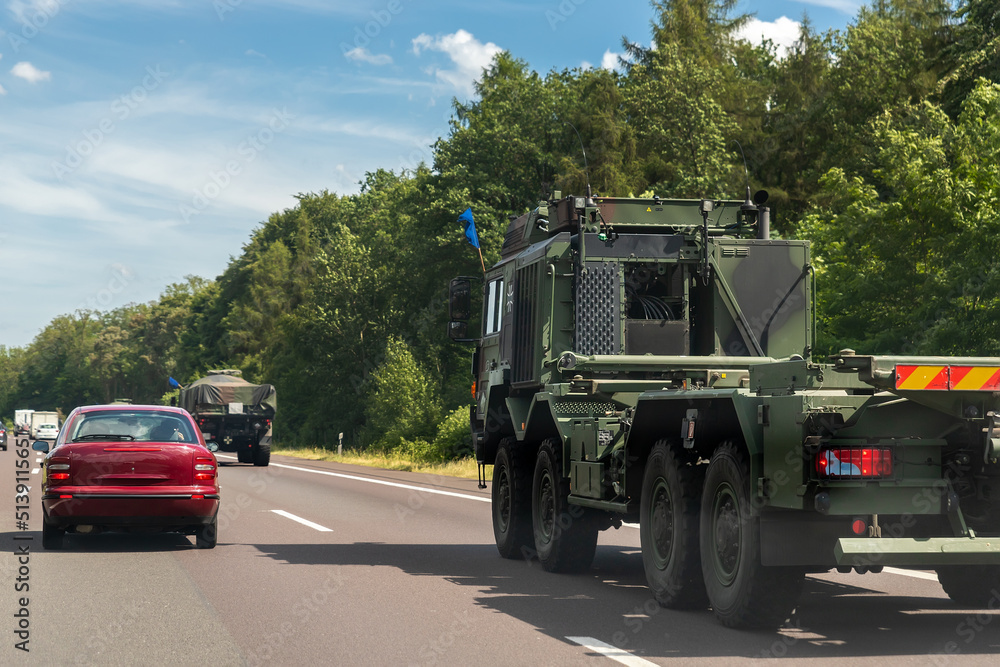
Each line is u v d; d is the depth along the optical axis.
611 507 9.34
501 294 13.24
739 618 7.30
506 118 50.03
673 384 10.56
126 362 147.25
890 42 47.03
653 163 45.47
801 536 7.04
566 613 8.24
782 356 11.02
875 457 6.85
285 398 79.62
